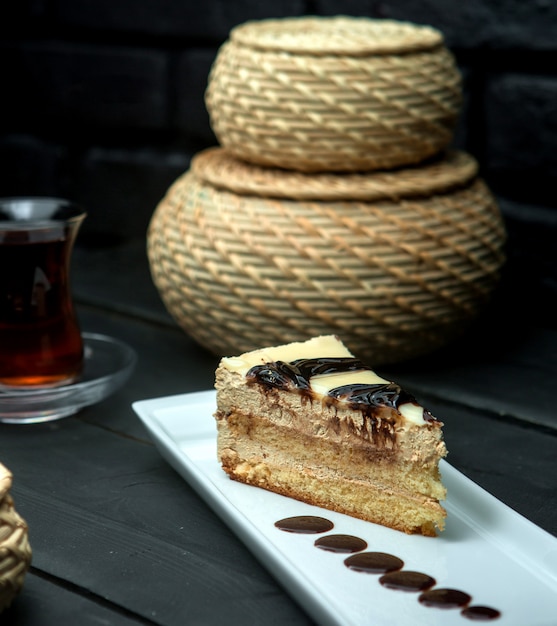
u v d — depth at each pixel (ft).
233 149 3.83
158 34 4.60
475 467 3.45
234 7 4.48
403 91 3.70
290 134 3.69
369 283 3.67
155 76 4.64
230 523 3.15
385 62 3.69
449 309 3.77
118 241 4.89
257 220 3.68
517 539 3.13
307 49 3.68
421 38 3.79
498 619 2.92
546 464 3.47
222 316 3.75
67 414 3.69
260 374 3.31
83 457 3.50
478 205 3.82
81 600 3.03
